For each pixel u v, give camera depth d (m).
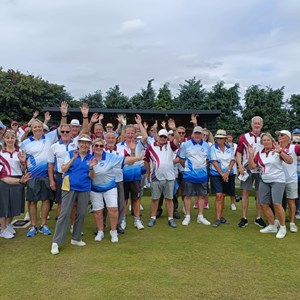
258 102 20.39
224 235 5.82
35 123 5.87
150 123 15.38
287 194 6.07
